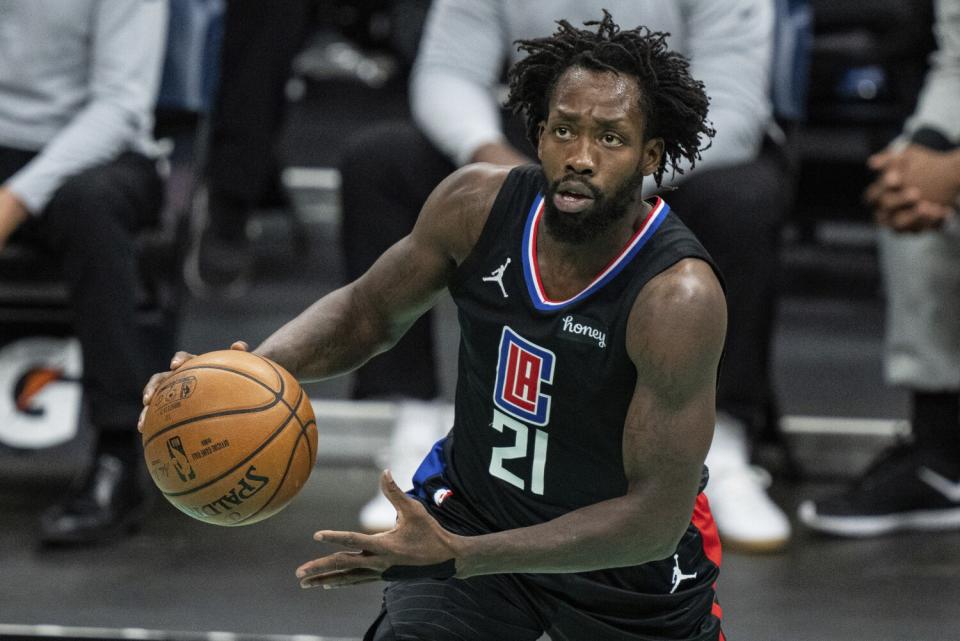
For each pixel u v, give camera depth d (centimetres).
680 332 611
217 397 642
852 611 1045
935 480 1212
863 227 2080
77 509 1145
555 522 605
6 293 1217
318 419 1365
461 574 591
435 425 1234
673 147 634
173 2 1284
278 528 1193
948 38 1195
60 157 1159
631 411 623
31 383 1240
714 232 1173
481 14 1212
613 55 611
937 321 1205
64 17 1200
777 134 1305
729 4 1182
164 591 1056
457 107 1194
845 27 1750
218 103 1653
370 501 1261
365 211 1216
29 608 1015
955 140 1167
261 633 988
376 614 1031
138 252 1195
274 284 1750
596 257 633
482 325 674
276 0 1636
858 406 1440
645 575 720
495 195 674
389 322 721
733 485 1174
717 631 765
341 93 2872
